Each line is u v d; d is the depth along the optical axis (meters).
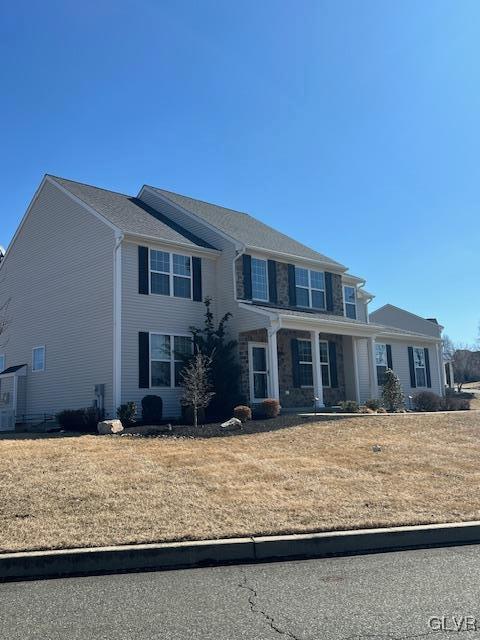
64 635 4.36
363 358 25.89
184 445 12.29
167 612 4.80
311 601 5.02
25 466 9.66
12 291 22.91
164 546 6.21
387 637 4.24
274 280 21.89
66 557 5.99
